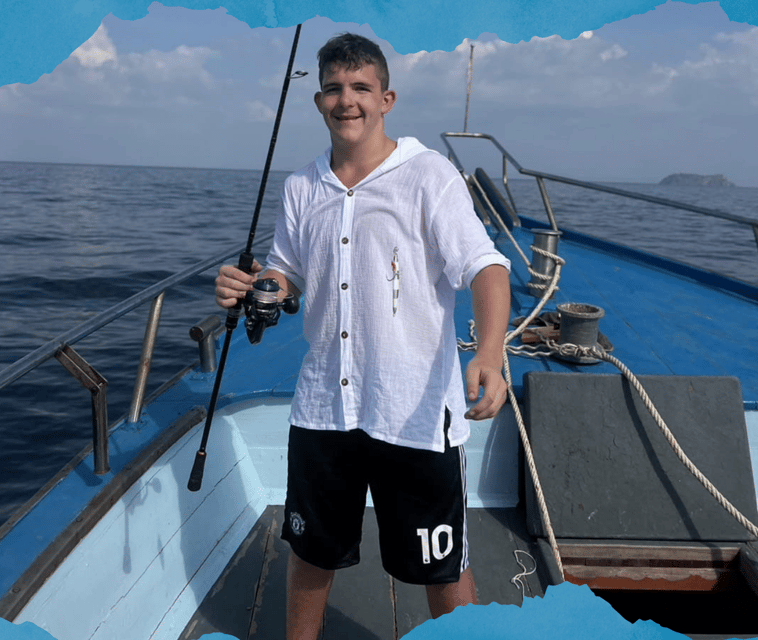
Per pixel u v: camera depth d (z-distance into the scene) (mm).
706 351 3178
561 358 2910
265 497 2654
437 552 1521
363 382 1481
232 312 1665
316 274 1501
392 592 2221
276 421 2643
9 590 1447
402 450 1465
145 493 2002
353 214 1444
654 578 2406
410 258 1424
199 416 2324
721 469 2461
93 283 13438
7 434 5992
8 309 11070
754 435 2666
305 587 1680
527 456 2414
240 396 2539
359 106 1387
